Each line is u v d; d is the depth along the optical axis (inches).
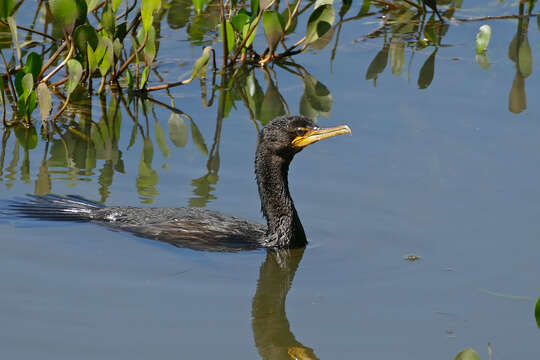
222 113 617.9
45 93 561.9
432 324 359.6
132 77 642.2
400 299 380.8
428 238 436.1
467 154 531.5
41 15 754.2
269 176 438.0
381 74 675.4
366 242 435.5
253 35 695.1
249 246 431.2
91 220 442.6
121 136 576.4
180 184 496.7
